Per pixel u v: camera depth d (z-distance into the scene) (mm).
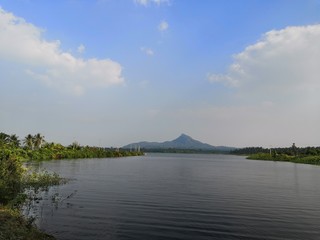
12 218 21141
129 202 32406
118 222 23938
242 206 31531
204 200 34719
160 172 79438
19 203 30109
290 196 39188
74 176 61312
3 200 29859
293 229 22859
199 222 24453
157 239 20047
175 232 21625
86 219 24656
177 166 113688
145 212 27656
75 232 21078
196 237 20609
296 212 28938
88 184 47906
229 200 35156
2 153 39031
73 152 160250
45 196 34969
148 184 50031
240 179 63219
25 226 20156
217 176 70250
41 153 134375
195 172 82688
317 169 101750
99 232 21234
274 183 55875
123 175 66875
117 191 40531
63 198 33938
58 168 81688
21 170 41719
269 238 20625
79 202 31812
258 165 132500
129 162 137125
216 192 41688
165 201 33531
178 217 26000
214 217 26281
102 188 43406
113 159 167875
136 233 21219
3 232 17672
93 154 183250
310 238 20750
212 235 21109
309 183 56156
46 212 26797
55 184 46094
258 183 55469
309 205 32625
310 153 182125
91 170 78938
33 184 43094
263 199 36344
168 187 46375
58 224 22969
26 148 129750
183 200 34375
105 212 27312
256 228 23047
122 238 20078
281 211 29312
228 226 23469
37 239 17984
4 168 35406
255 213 28234
